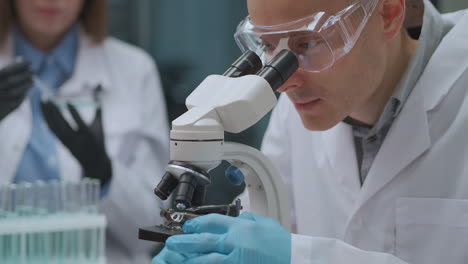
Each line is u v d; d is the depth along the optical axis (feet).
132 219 7.41
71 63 7.77
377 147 4.68
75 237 5.13
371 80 3.95
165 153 8.21
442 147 4.28
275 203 3.85
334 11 3.55
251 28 3.62
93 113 7.63
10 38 7.65
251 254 3.31
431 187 4.28
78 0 7.41
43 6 7.11
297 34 3.52
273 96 3.36
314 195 5.10
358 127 4.74
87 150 7.00
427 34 4.52
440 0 8.61
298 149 5.26
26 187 5.14
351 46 3.57
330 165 4.95
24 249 4.91
